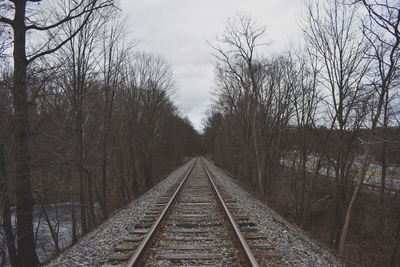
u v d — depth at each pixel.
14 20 5.92
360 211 15.20
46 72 7.63
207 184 15.94
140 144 19.28
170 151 36.28
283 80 17.52
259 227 6.88
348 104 11.16
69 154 9.59
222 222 7.25
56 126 9.61
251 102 18.80
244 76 19.45
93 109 11.30
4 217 6.97
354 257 11.77
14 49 5.92
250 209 9.20
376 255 12.21
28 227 6.10
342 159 11.88
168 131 31.17
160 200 10.90
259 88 17.73
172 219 7.63
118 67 11.95
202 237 5.95
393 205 14.13
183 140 54.22
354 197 10.27
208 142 81.50
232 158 29.62
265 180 16.97
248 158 20.47
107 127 11.45
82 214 9.77
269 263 4.72
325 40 11.18
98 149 12.57
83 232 9.60
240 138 24.44
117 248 5.32
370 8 6.73
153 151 23.14
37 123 8.55
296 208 13.96
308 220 14.16
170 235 6.16
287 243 5.87
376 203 14.80
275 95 17.77
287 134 17.78
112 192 18.33
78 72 9.42
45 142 9.11
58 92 9.35
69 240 12.51
